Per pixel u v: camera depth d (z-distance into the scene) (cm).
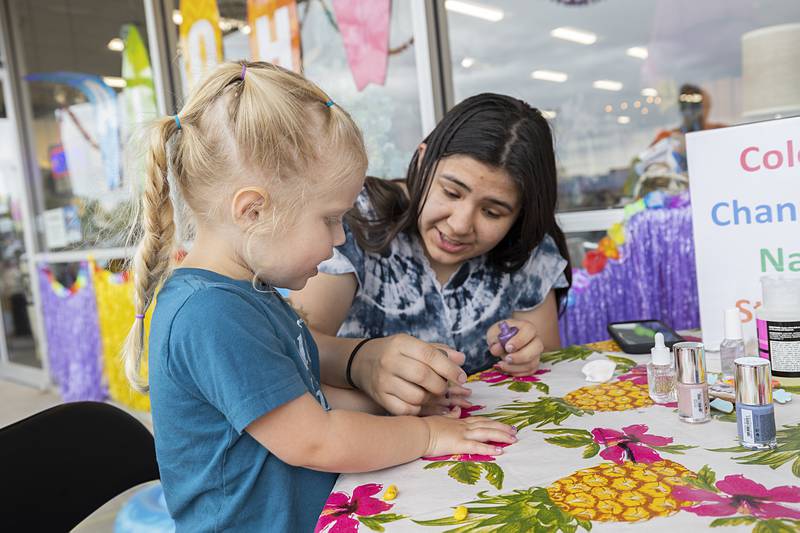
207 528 72
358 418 74
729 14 177
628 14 189
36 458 92
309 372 85
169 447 73
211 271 77
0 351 465
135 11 316
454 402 91
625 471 65
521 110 112
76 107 357
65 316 361
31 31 377
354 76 241
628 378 99
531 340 105
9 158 408
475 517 58
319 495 76
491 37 211
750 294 102
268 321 77
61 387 375
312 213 78
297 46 256
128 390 315
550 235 134
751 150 100
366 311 126
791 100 170
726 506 56
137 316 82
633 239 188
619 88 194
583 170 202
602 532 53
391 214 126
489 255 130
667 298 185
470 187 107
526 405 89
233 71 80
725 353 94
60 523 91
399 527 58
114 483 100
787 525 52
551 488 62
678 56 185
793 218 98
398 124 234
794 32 166
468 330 129
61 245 379
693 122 185
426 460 74
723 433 73
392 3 227
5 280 439
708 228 104
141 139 83
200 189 78
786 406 80
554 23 200
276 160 75
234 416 68
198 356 69
